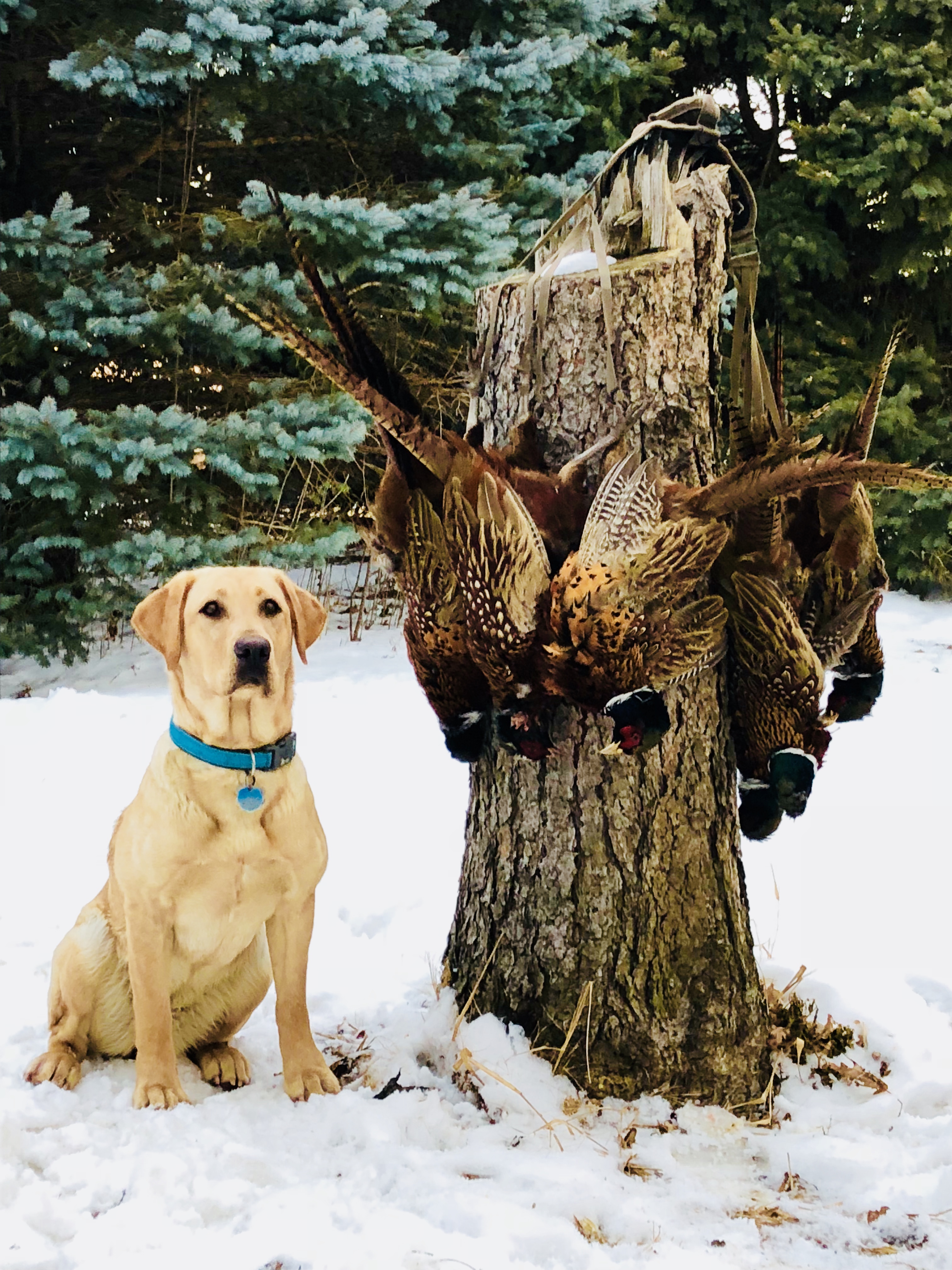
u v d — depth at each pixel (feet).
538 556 7.98
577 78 32.71
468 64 27.14
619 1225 7.64
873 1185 8.20
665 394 9.07
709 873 9.45
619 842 9.28
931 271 37.29
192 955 9.36
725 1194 8.16
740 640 8.80
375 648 27.71
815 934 12.83
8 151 27.14
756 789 9.22
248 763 8.93
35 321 22.84
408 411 8.46
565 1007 9.38
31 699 21.98
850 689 9.75
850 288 38.17
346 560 35.09
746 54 37.58
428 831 16.10
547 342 9.15
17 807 16.97
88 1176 7.86
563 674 8.04
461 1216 7.51
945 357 38.27
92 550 23.85
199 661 8.96
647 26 37.76
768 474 7.91
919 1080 9.75
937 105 34.09
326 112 26.91
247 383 26.81
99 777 18.08
